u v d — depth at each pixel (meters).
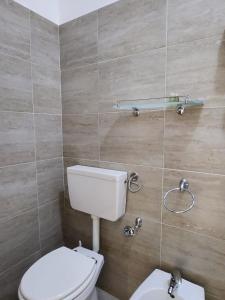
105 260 1.44
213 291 1.06
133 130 1.21
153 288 1.03
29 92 1.31
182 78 1.03
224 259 1.02
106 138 1.33
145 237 1.25
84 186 1.32
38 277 1.03
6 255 1.26
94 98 1.35
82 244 1.56
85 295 1.03
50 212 1.53
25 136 1.31
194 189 1.06
